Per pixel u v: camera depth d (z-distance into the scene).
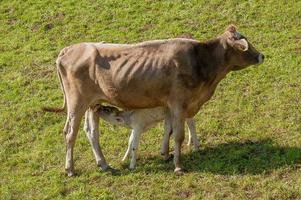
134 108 20.52
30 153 22.77
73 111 20.67
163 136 22.02
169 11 31.41
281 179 19.55
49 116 24.95
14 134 24.09
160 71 19.73
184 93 19.83
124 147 22.47
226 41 20.11
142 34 29.86
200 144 22.09
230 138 22.23
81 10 32.53
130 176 20.47
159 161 21.31
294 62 26.28
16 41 30.91
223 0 31.61
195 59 19.84
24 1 34.03
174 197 19.30
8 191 20.42
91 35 30.42
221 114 23.66
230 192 19.19
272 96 24.33
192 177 19.95
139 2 32.53
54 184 20.58
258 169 20.12
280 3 30.78
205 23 30.14
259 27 29.34
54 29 31.36
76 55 20.52
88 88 20.45
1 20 32.72
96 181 20.58
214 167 20.41
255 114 23.34
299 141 21.34
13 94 26.66
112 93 20.23
